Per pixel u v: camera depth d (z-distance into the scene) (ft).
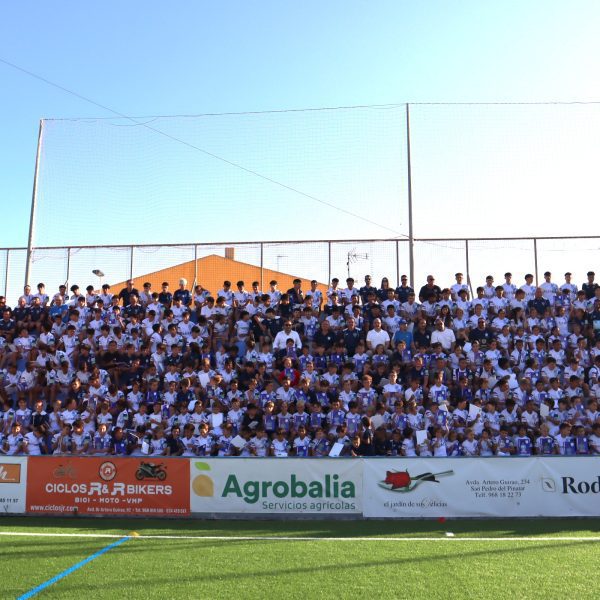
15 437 49.60
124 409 51.70
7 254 75.51
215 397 51.03
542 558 27.99
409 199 70.44
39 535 33.04
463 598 22.86
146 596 23.13
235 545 30.68
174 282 74.69
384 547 30.17
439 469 37.19
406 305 62.54
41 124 77.61
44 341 60.70
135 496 38.17
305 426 48.03
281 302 62.08
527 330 58.90
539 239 69.10
